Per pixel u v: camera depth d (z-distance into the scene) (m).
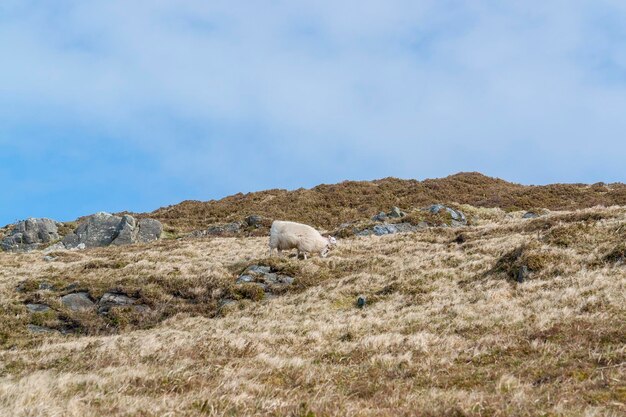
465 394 9.96
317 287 25.92
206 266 31.30
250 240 42.84
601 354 11.45
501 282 21.42
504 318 16.58
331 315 21.50
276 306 24.20
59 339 22.84
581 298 16.97
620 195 53.19
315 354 15.17
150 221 51.16
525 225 32.22
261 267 28.94
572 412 8.47
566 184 60.72
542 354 12.34
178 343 17.25
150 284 27.77
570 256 21.84
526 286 19.98
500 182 64.88
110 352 17.06
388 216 46.25
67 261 38.75
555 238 24.08
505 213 48.97
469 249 28.42
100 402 10.56
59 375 13.39
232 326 21.81
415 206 53.84
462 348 13.82
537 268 21.41
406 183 63.28
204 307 25.77
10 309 25.50
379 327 18.27
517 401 9.12
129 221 49.69
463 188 59.78
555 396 9.33
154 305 25.88
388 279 25.61
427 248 31.52
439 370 12.13
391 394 10.57
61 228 54.38
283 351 15.91
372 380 11.91
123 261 33.50
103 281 28.92
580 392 9.48
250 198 62.78
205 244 41.22
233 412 9.44
